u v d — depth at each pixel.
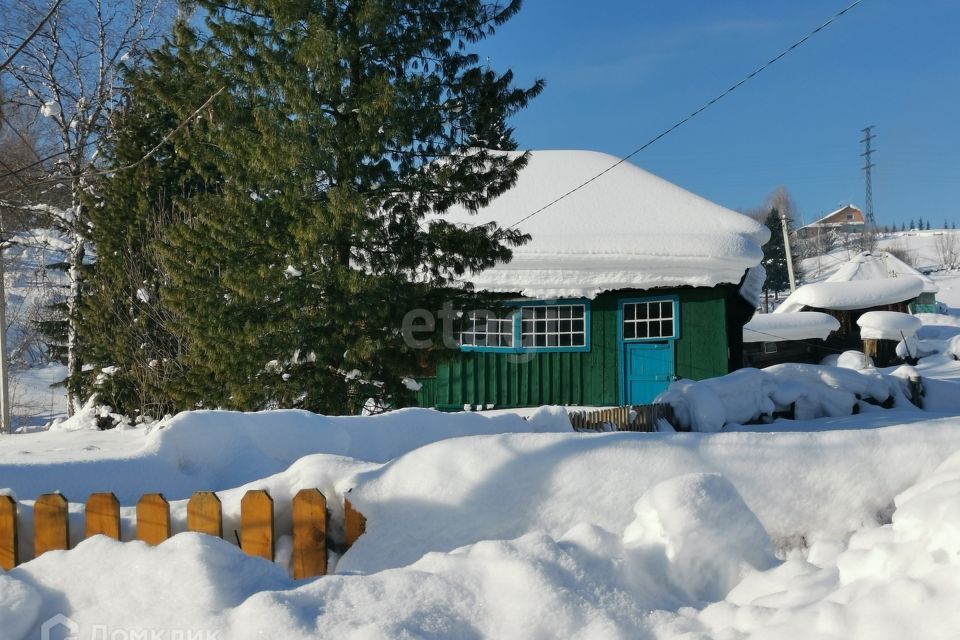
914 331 32.19
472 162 12.08
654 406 12.27
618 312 16.30
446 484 4.12
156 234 14.91
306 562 3.86
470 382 16.59
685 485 3.51
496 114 11.87
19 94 19.08
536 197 19.39
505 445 4.29
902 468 4.18
